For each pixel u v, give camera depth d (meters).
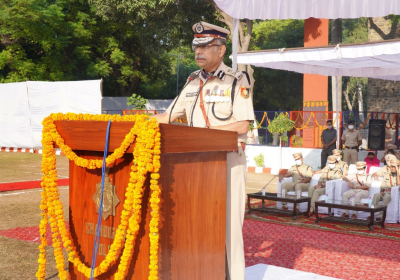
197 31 3.17
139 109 20.75
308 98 20.55
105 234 2.42
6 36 25.78
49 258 5.39
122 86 34.91
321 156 15.30
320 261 5.79
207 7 25.03
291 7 5.70
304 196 9.90
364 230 8.20
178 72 45.34
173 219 2.44
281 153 16.67
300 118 17.39
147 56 34.22
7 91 19.84
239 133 3.12
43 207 2.59
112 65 33.38
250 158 17.75
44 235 2.64
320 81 20.28
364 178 9.62
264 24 43.88
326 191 9.58
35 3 23.73
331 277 4.62
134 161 2.19
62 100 18.09
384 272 5.32
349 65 11.05
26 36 24.92
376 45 7.85
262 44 44.25
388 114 19.97
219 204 2.86
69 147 2.41
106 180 2.40
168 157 2.38
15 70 26.50
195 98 3.30
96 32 30.25
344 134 14.75
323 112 16.95
